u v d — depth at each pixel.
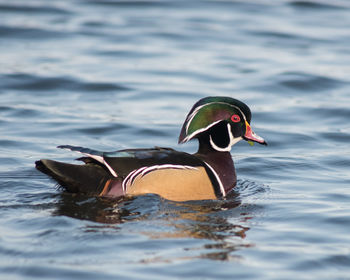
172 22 28.95
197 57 23.80
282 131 16.50
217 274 7.96
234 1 33.62
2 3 30.58
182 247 8.80
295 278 7.91
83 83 20.16
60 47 24.45
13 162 13.26
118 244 8.82
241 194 11.69
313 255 8.63
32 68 21.42
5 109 17.50
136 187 10.80
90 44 25.05
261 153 14.79
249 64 22.97
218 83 20.77
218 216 10.30
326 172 13.26
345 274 8.08
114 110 17.91
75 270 7.93
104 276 7.79
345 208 10.80
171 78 21.19
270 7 32.50
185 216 10.21
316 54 24.47
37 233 9.13
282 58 23.86
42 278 7.71
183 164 11.15
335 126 17.02
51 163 10.44
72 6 31.42
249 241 9.14
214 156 12.11
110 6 31.78
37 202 10.62
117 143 15.15
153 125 16.56
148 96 19.28
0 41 24.89
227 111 12.20
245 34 27.22
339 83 20.84
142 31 27.27
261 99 19.28
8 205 10.45
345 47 25.48
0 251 8.43
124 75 21.28
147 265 8.14
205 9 31.91
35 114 17.19
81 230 9.30
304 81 20.89
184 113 17.78
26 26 26.88
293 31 27.89
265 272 8.05
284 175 13.05
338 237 9.38
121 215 10.05
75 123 16.53
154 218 9.99
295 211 10.63
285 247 8.93
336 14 31.28
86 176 10.63
